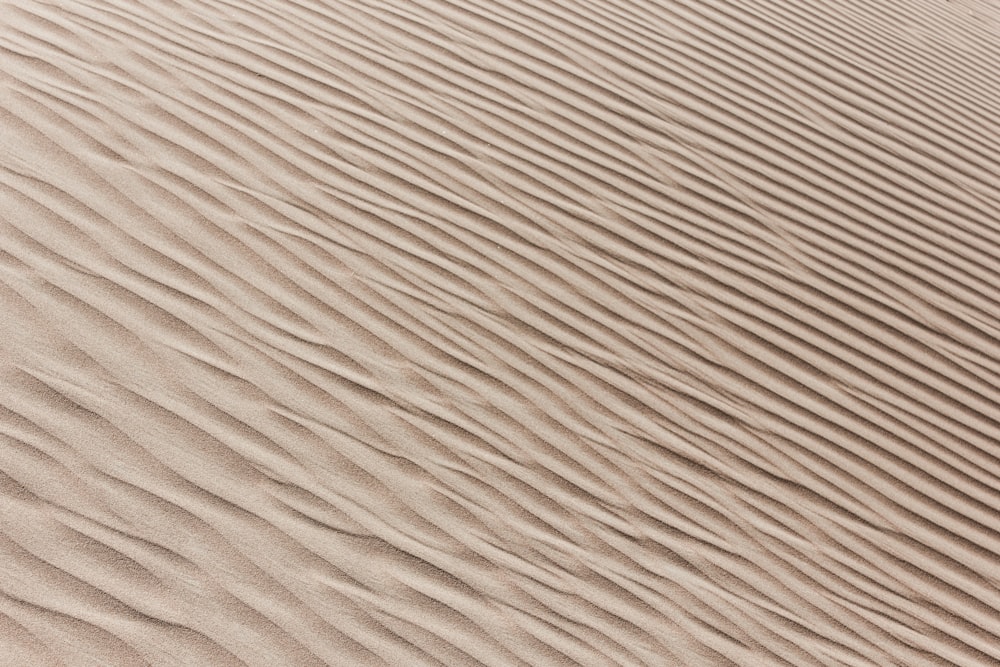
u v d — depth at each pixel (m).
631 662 2.90
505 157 4.68
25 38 4.32
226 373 3.25
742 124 5.48
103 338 3.21
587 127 5.07
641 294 4.21
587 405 3.63
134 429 3.01
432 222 4.17
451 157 4.56
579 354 3.82
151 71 4.40
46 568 2.66
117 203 3.69
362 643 2.73
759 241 4.74
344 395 3.33
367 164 4.34
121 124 4.05
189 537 2.82
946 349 4.51
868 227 5.06
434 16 5.51
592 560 3.13
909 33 7.09
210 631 2.65
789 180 5.19
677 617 3.07
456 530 3.07
